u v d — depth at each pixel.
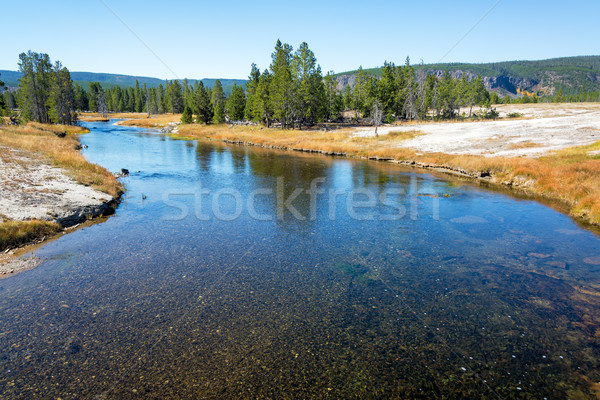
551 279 10.12
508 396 5.77
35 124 54.38
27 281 9.54
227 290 9.27
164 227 14.63
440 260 11.52
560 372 6.33
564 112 73.62
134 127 86.31
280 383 5.96
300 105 63.97
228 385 5.89
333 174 28.17
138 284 9.51
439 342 7.20
